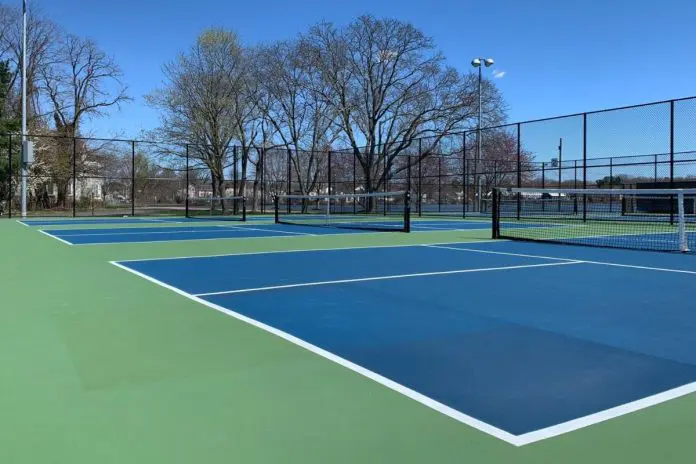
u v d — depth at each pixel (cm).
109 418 288
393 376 355
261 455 249
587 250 1190
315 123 4053
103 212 3588
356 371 365
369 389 332
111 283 723
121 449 254
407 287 698
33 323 495
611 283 732
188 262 957
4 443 259
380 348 420
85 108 4328
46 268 866
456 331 473
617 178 3170
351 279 765
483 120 3681
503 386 338
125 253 1107
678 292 664
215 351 411
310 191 4028
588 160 2477
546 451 252
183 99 3894
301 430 275
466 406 306
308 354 404
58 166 3619
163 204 3997
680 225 1189
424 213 3397
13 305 574
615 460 244
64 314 534
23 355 397
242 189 3878
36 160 3525
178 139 3906
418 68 3712
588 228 2011
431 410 300
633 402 312
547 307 574
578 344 433
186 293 652
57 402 309
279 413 296
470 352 411
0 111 3419
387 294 649
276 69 3925
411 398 318
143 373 360
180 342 436
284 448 256
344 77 3788
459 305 584
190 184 4031
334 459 245
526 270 860
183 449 254
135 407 303
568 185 3162
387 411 299
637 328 484
